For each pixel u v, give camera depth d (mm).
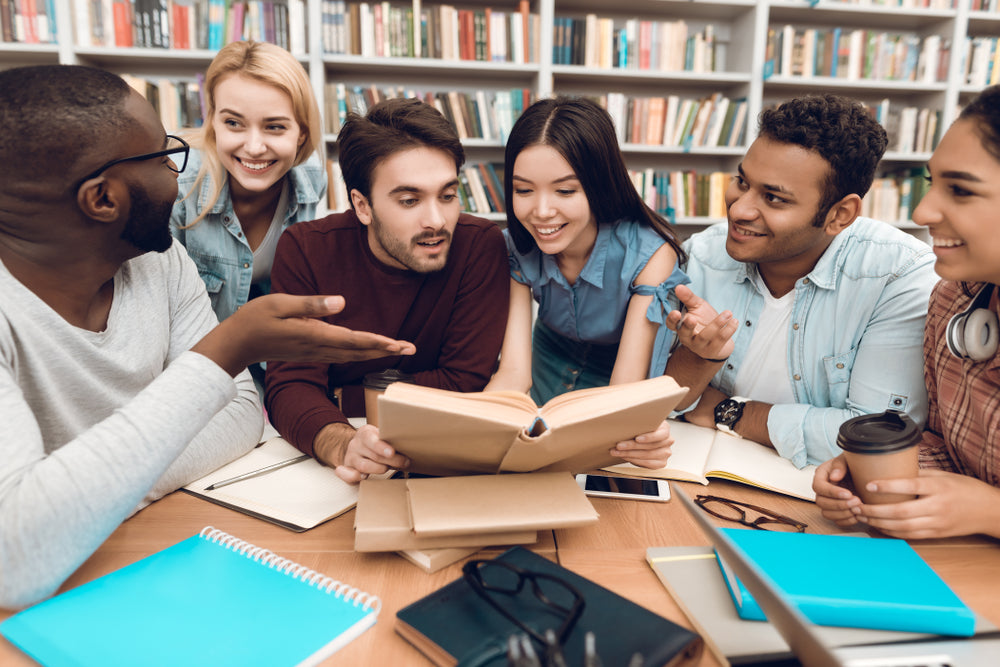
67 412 748
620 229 1181
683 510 785
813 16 3449
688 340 978
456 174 1007
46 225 634
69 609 543
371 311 1176
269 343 631
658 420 729
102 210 640
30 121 574
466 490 688
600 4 3328
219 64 1353
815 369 1175
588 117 1014
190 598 562
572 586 516
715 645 511
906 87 3389
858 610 539
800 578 583
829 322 1139
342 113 3107
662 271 1171
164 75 3195
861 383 1069
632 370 1161
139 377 829
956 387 855
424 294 1173
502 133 3221
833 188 946
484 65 3109
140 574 599
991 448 808
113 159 625
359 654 509
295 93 1387
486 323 1183
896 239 1089
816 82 3334
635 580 628
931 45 3391
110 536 702
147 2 2879
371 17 3023
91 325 772
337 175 3107
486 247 1189
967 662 501
